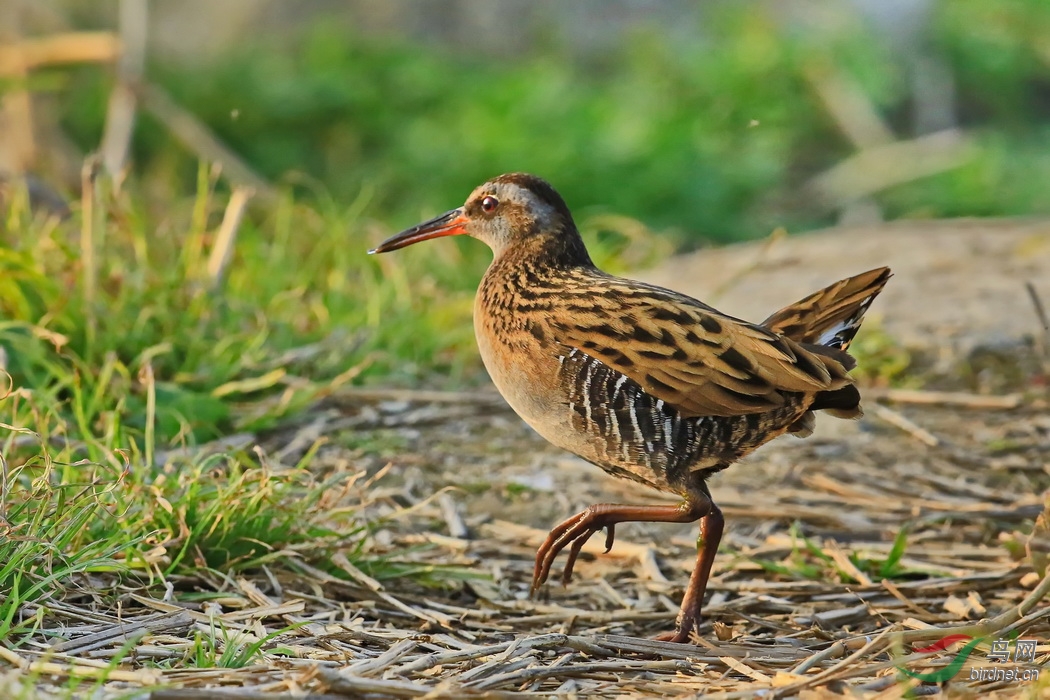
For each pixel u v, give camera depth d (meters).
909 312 12.76
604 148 19.52
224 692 5.98
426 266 14.31
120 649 6.72
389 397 11.16
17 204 11.55
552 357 7.64
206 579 7.88
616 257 15.12
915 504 9.68
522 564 8.83
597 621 7.98
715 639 7.64
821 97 22.39
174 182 17.84
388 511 9.43
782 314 7.98
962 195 20.11
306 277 12.55
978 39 24.03
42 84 16.47
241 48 24.42
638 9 25.44
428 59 23.33
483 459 10.35
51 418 9.70
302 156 20.70
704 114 21.36
